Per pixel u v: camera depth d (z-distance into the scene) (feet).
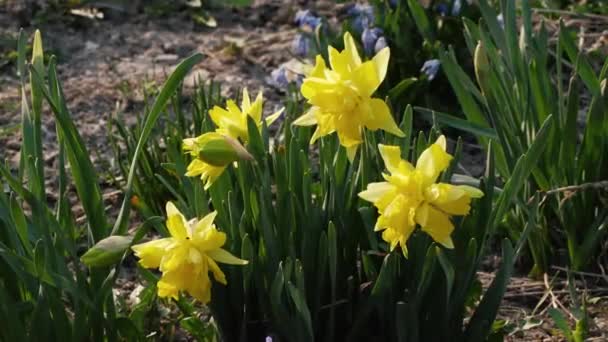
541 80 4.72
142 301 4.14
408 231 3.44
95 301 3.80
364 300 3.93
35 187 3.87
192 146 3.73
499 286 3.82
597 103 4.53
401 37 5.88
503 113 4.69
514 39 4.70
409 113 3.97
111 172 5.30
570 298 4.60
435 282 3.83
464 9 6.00
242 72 6.52
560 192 4.65
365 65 3.49
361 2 7.33
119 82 6.39
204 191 3.93
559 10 6.65
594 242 4.63
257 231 3.95
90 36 7.05
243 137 3.81
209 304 3.96
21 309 3.81
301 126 4.12
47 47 6.82
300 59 6.16
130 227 5.08
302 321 3.74
